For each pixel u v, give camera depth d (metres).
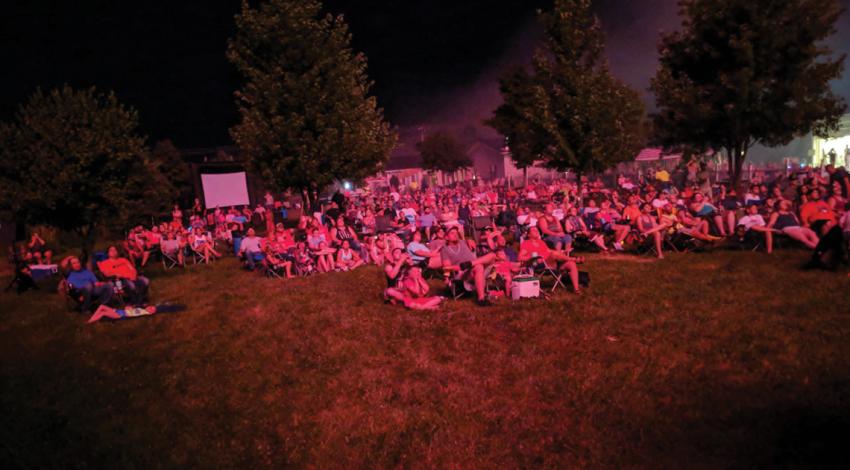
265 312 10.52
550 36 21.17
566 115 20.70
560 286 11.08
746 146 20.45
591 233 15.14
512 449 5.44
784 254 12.28
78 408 6.89
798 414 5.50
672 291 10.07
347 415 6.31
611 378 6.70
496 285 10.93
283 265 14.45
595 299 9.89
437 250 12.72
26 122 13.62
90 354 8.78
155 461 5.69
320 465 5.43
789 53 18.84
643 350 7.42
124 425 6.41
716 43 20.25
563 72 20.61
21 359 8.76
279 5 20.00
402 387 6.90
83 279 11.38
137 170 14.72
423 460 5.38
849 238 10.95
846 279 9.82
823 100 19.34
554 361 7.37
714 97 19.91
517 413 6.08
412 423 6.03
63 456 5.86
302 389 7.05
